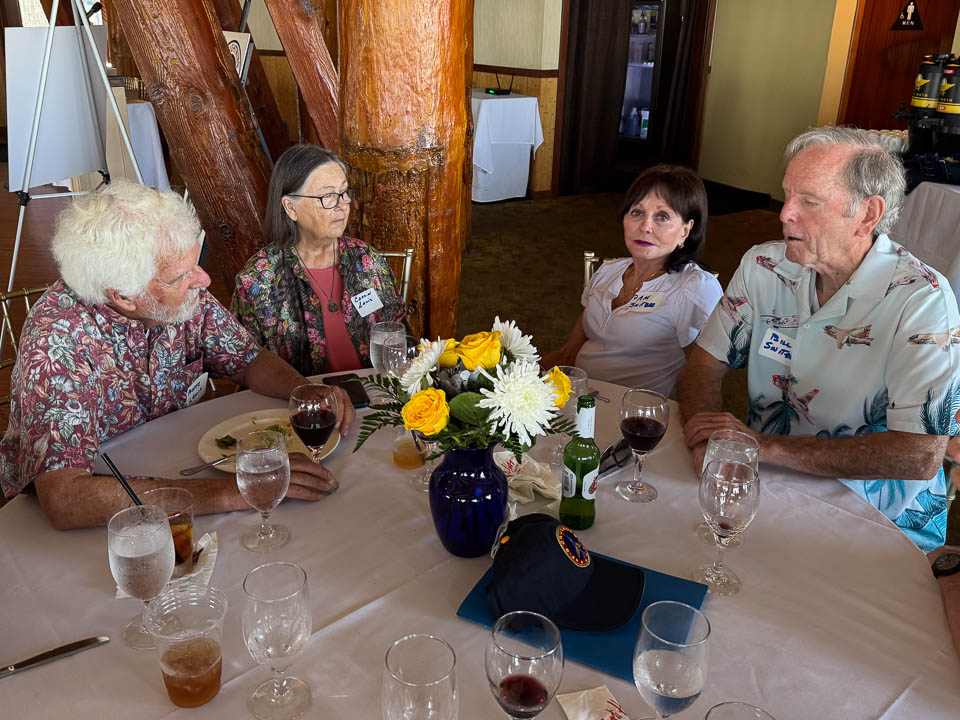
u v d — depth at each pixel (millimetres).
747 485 1207
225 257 3531
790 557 1360
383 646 1136
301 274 2406
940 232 3727
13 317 4281
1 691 1043
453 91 2953
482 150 7113
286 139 4496
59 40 3008
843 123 7098
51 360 1550
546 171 7871
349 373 2020
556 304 4980
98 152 3340
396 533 1408
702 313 2359
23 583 1258
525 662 871
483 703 1035
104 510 1379
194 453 1646
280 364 2020
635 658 931
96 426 1599
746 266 2031
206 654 1015
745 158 8031
